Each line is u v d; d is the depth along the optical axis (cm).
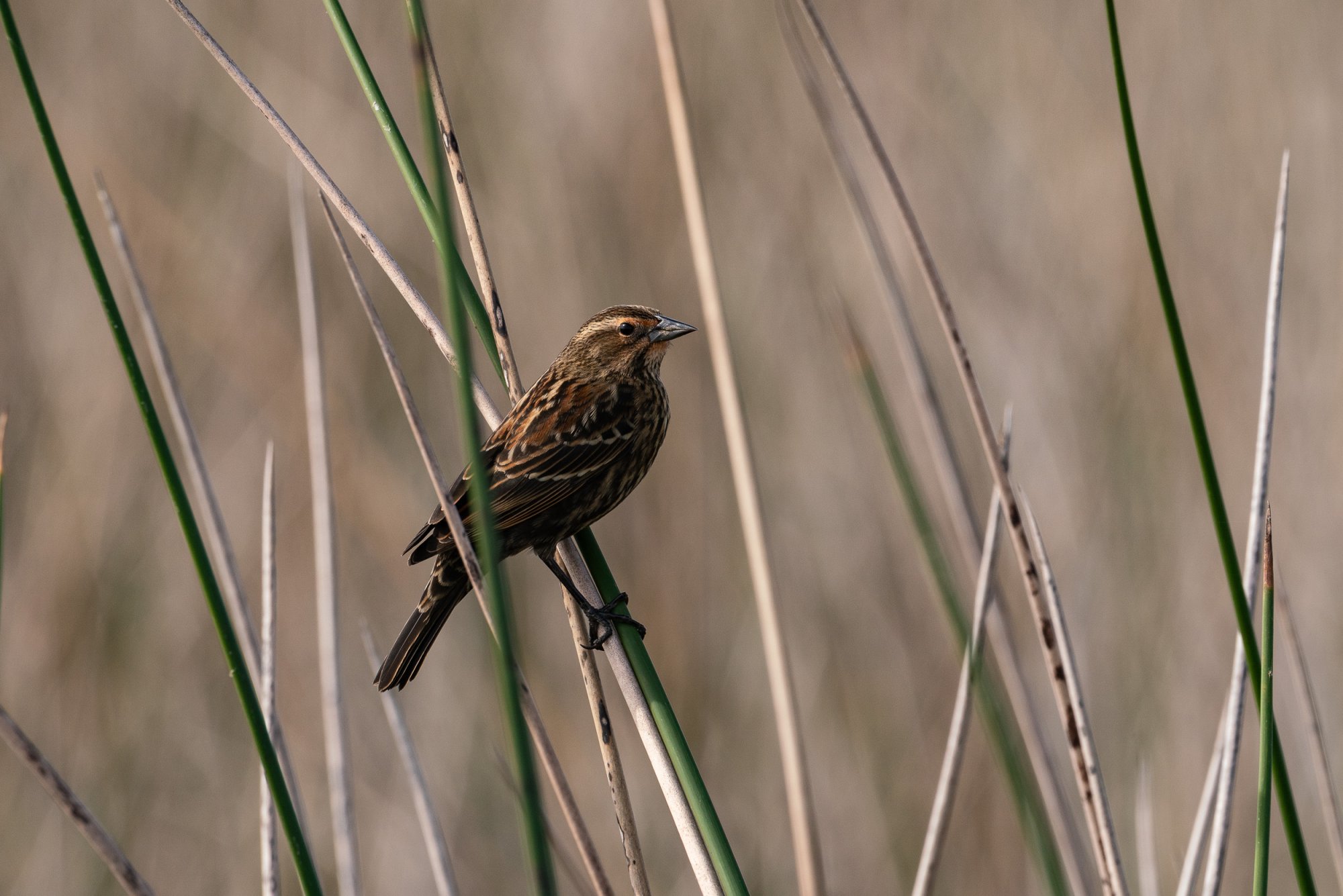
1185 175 1280
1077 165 1284
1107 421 1191
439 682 1110
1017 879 1025
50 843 1020
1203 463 465
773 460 1197
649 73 1273
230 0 1262
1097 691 1079
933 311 1224
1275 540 1152
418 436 462
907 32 1345
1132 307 1219
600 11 1285
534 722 439
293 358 1178
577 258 1212
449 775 1079
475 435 344
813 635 1136
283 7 1263
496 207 1241
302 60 1253
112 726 1066
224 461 1159
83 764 1047
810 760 1089
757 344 1227
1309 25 1319
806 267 1247
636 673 541
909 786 1073
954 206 1277
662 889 1046
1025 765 742
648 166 1255
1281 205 532
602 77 1275
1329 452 1164
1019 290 1245
